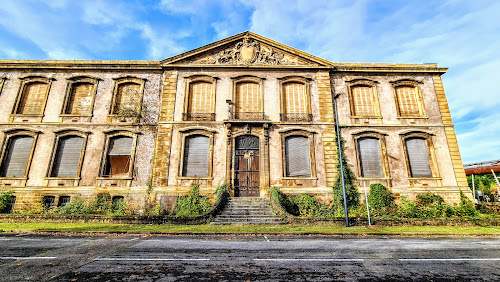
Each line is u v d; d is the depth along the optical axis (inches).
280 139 682.8
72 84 729.0
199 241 347.6
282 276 206.1
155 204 618.2
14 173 650.2
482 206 636.7
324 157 671.1
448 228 474.3
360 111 727.1
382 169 676.1
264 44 765.3
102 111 705.0
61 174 654.5
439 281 199.8
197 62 742.5
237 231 417.4
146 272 212.1
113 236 388.5
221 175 650.2
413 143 697.6
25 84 723.4
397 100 731.4
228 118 693.3
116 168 671.8
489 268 232.1
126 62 742.5
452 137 695.7
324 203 633.0
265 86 727.1
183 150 666.2
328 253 281.7
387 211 600.7
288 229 444.5
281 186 648.4
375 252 288.7
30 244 321.4
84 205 620.7
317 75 740.7
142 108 708.0
